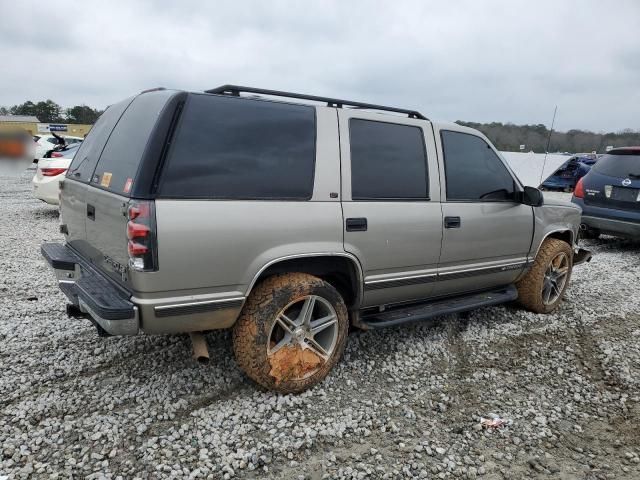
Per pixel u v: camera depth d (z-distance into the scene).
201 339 3.07
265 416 3.04
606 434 3.06
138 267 2.60
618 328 4.83
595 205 8.48
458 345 4.26
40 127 47.38
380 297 3.71
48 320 4.37
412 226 3.68
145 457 2.61
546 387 3.61
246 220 2.88
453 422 3.11
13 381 3.29
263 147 3.03
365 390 3.42
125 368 3.54
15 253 6.89
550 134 14.19
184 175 2.73
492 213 4.30
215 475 2.51
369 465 2.65
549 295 5.18
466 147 4.21
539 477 2.63
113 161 3.08
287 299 3.09
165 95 2.88
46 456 2.59
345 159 3.37
